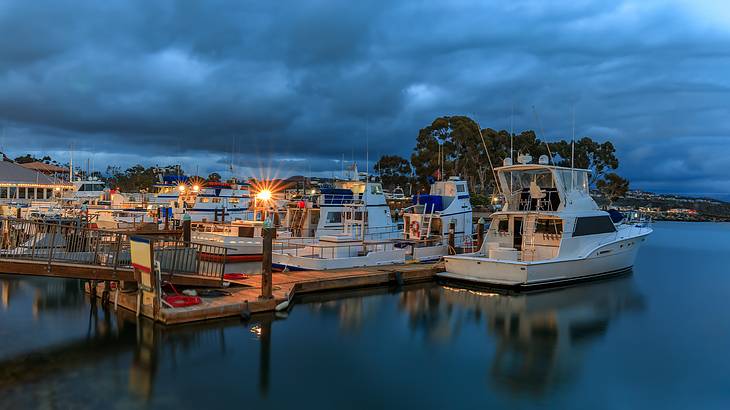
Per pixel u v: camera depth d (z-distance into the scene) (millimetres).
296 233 29219
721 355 14555
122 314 16266
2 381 11281
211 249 24516
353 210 28141
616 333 16828
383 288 22672
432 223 30578
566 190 24047
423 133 79500
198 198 38219
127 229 33562
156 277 14641
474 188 85375
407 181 99625
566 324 17766
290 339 15016
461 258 23531
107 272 15641
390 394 11461
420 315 18391
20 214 35750
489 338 15914
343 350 14320
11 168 55156
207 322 15141
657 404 11234
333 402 10914
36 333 14836
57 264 14820
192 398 10789
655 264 36094
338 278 21328
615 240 25547
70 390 10906
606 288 24422
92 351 13391
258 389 11414
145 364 12562
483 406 10914
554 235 23453
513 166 24484
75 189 53875
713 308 20672
